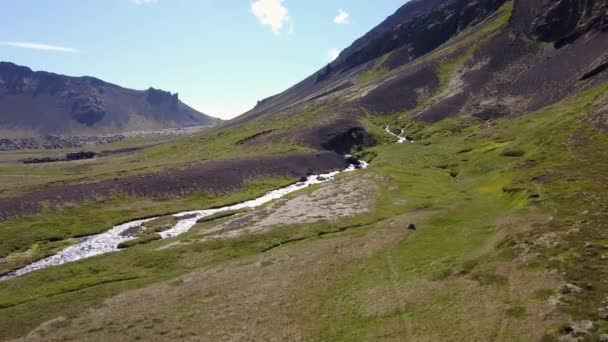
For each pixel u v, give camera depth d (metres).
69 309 52.56
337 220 81.44
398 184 104.88
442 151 139.25
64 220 96.69
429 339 37.84
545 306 38.50
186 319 46.84
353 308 45.78
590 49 178.38
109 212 103.00
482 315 39.84
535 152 93.88
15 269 72.25
